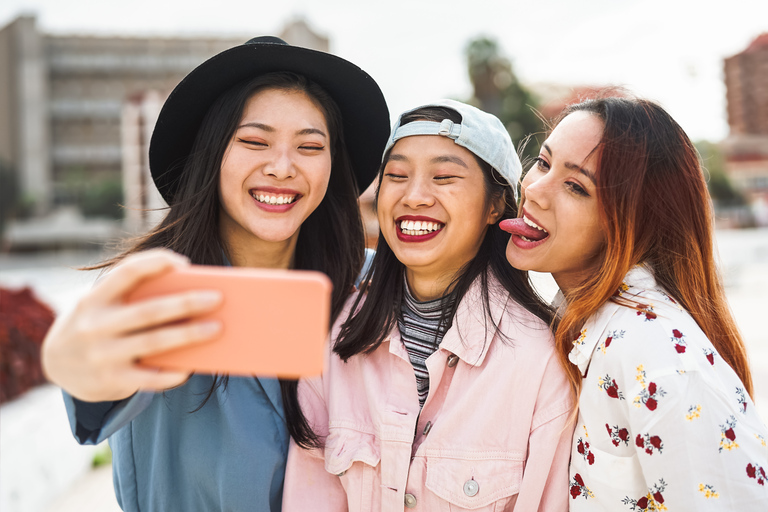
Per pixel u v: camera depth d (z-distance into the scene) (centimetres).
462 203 141
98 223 3819
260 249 160
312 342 67
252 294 68
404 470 136
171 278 68
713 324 139
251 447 142
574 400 134
